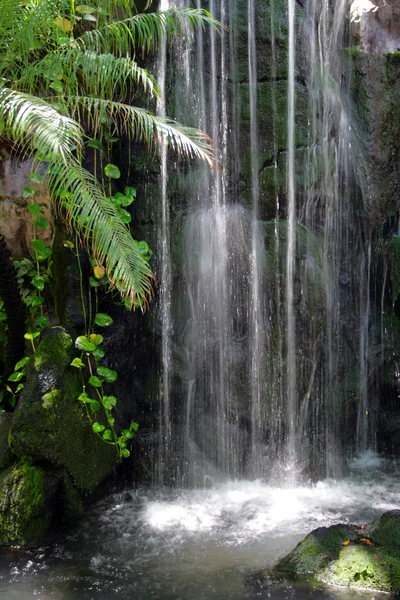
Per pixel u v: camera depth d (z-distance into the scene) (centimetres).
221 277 551
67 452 477
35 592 376
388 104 624
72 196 449
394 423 616
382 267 620
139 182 554
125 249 439
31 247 546
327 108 568
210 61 551
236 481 549
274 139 547
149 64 551
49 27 492
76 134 419
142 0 563
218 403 556
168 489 538
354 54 613
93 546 437
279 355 542
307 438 551
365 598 357
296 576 384
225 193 552
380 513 483
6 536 442
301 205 554
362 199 605
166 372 561
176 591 373
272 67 548
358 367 602
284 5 549
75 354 507
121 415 546
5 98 425
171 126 471
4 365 555
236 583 379
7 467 476
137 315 562
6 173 540
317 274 547
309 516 479
